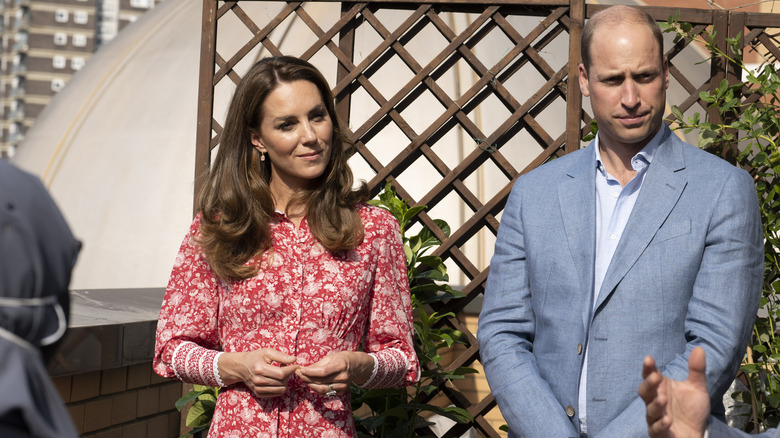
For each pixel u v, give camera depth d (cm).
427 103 484
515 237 216
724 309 187
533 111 316
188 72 659
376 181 311
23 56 7662
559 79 308
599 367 192
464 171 315
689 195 198
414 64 316
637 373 190
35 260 104
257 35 320
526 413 192
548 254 205
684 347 192
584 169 212
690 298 193
